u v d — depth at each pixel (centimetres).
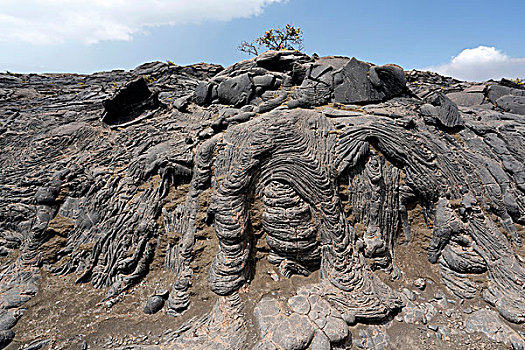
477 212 818
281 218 784
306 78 1159
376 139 875
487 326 656
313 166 811
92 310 730
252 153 835
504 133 981
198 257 805
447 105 1015
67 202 894
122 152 1055
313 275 794
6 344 643
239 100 1200
